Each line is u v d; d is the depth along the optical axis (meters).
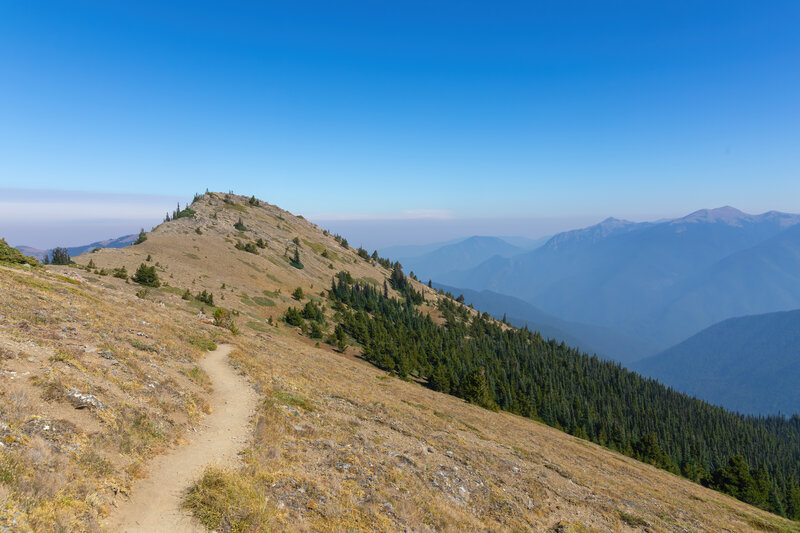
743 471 70.25
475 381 78.69
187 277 86.44
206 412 18.64
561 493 23.06
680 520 25.17
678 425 159.88
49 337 17.67
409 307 163.62
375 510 13.52
